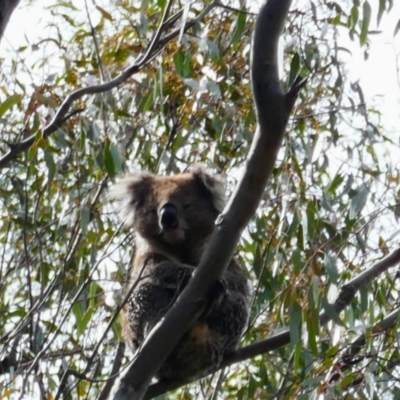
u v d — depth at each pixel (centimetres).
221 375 1013
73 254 1009
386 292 1022
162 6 969
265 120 736
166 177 1073
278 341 920
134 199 1052
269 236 1048
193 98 1141
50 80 1066
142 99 1107
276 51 752
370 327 884
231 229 748
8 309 1024
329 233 1018
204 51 1038
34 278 1095
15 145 897
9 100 894
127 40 1142
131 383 737
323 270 980
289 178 1023
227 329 918
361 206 943
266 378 1051
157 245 1030
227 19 1145
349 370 917
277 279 998
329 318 928
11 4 633
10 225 1037
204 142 1193
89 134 1009
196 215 1031
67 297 1012
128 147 1114
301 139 1077
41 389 824
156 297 945
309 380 861
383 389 905
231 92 1148
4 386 847
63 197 1095
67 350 979
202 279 752
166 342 745
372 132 1066
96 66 1096
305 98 1106
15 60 1087
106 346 998
